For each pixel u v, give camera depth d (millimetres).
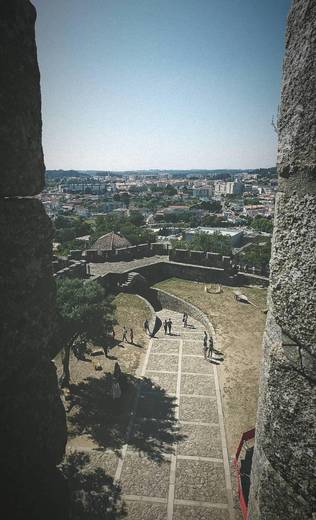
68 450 12742
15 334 3572
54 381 4211
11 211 3486
